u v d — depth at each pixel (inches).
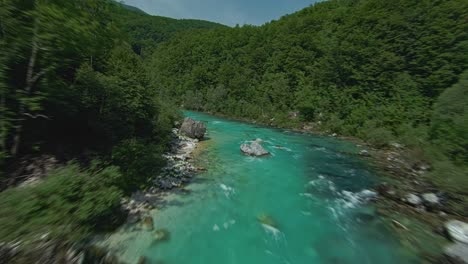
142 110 665.6
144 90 696.4
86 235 283.7
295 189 526.3
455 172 492.4
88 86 485.7
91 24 356.8
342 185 559.5
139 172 482.6
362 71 1387.8
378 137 1038.4
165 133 759.7
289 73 1918.1
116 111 571.8
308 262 310.2
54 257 234.5
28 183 326.3
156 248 306.7
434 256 318.7
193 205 422.9
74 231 268.8
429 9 1229.1
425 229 377.7
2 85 305.6
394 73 1259.2
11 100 331.9
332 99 1466.5
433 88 1106.7
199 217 388.5
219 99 2199.8
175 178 515.5
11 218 235.5
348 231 378.0
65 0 325.4
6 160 336.5
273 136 1148.5
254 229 372.5
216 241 336.2
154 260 287.4
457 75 1052.5
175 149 746.8
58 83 408.2
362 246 342.6
